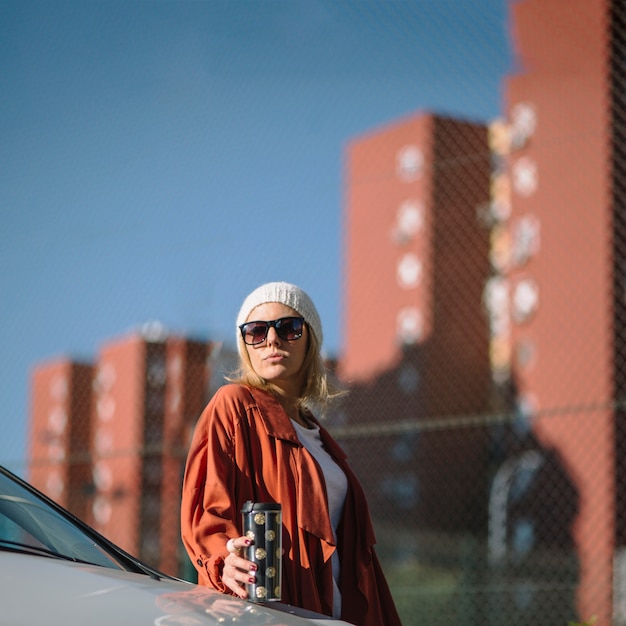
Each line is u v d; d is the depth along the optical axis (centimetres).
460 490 3734
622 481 3638
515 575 1605
